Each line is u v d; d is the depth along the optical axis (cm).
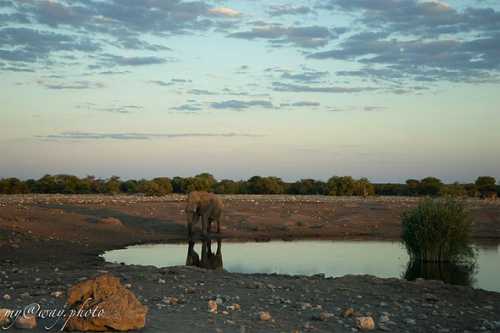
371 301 1190
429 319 1023
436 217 2188
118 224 3225
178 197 5984
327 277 1650
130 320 796
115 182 7975
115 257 2242
